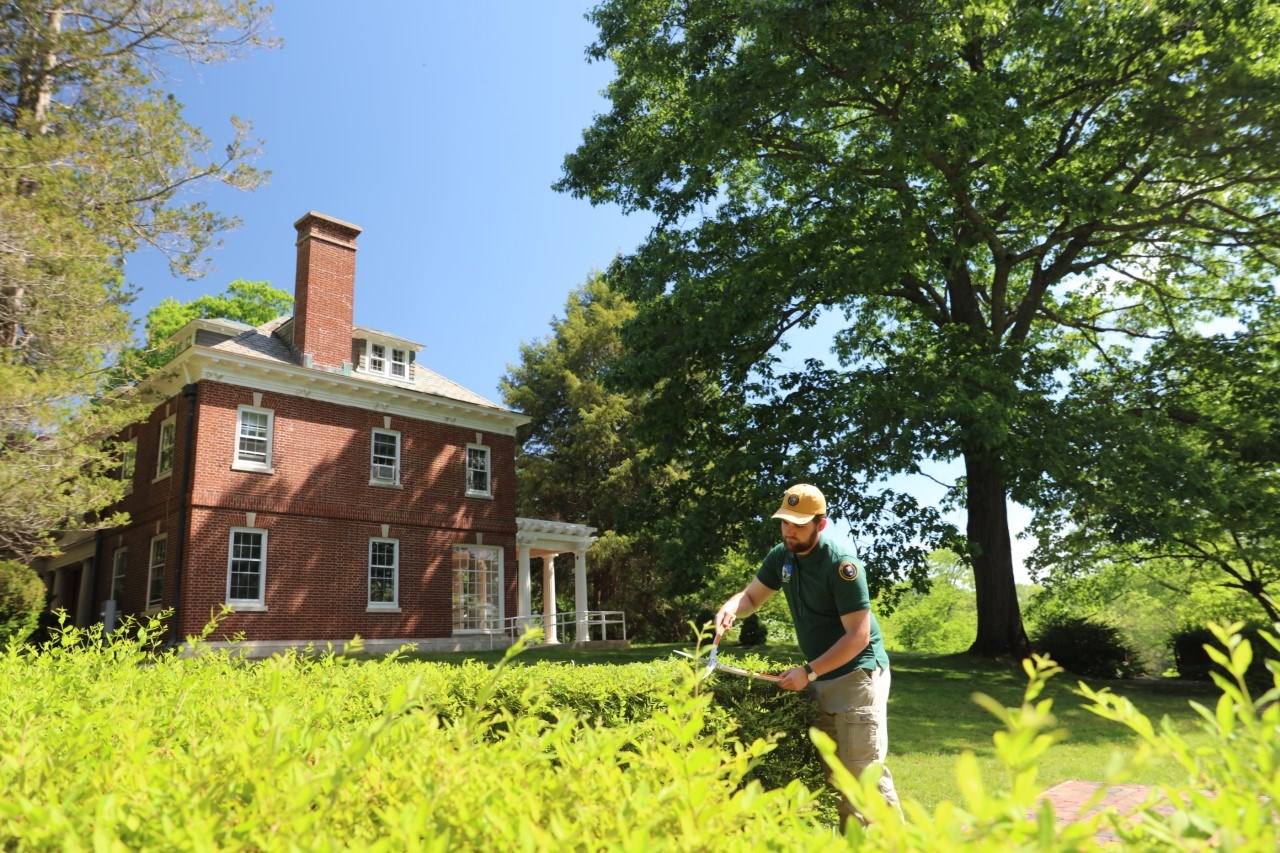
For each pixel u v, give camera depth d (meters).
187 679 2.82
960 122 13.52
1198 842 0.90
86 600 22.94
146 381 17.80
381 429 22.86
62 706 2.69
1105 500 15.07
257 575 19.81
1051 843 0.73
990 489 18.73
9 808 1.11
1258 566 21.91
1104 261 18.42
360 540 21.77
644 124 19.38
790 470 15.12
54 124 16.11
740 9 14.55
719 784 1.43
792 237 18.42
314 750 1.58
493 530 24.88
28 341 14.25
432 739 1.59
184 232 16.48
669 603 35.53
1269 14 14.40
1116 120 16.06
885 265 15.00
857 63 13.84
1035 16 14.05
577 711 4.03
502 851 1.10
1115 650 20.41
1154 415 16.97
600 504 36.28
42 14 15.89
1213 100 14.07
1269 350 17.50
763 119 15.62
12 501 12.95
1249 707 1.04
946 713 11.31
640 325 17.92
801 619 4.15
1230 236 17.22
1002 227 17.84
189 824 1.06
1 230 12.92
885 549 15.26
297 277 22.50
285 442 20.78
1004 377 14.80
